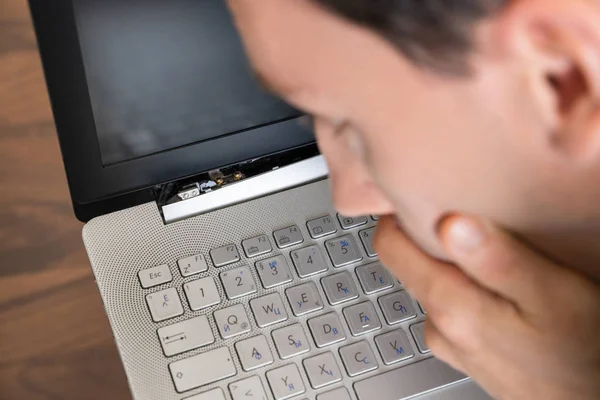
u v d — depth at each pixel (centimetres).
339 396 39
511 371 29
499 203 20
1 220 49
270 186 45
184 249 42
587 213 20
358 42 18
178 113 42
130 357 39
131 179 42
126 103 41
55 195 50
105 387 47
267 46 19
